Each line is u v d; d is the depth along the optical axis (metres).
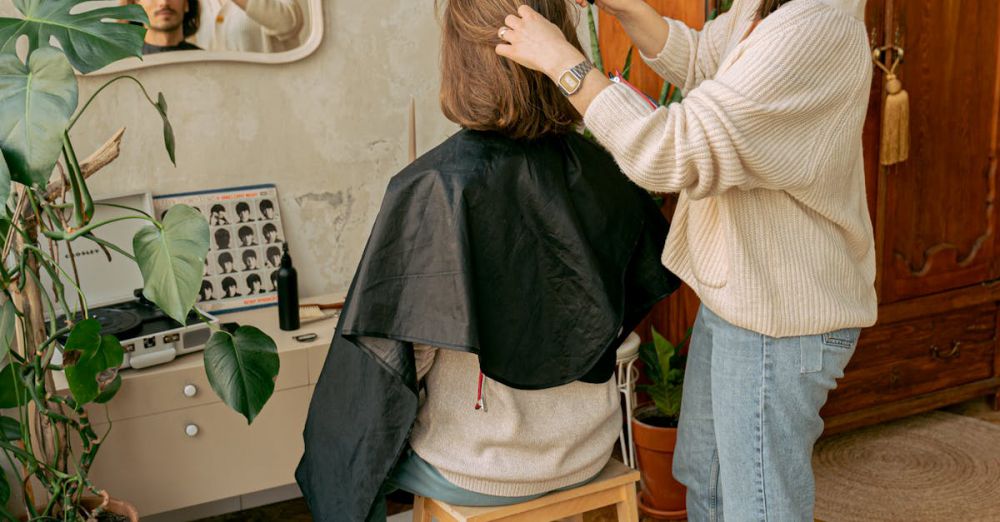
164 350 2.25
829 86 1.45
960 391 3.38
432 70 3.00
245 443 2.35
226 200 2.75
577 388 1.73
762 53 1.42
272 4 2.71
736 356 1.69
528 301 1.62
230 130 2.75
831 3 1.47
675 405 2.70
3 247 1.87
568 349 1.66
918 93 3.03
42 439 1.97
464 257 1.54
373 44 2.89
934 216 3.18
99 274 2.54
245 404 1.87
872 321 1.71
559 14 1.62
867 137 2.98
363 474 1.69
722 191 1.46
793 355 1.64
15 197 1.88
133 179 2.64
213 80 2.70
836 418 3.17
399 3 2.91
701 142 1.39
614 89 1.46
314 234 2.92
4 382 1.90
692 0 2.88
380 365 1.65
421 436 1.72
